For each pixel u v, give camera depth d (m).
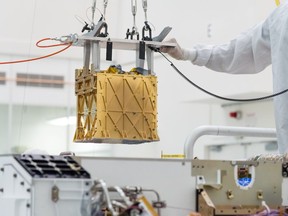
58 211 1.73
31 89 7.14
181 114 7.21
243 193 2.08
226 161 2.07
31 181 1.71
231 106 6.89
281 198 2.13
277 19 2.72
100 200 1.73
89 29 2.52
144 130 2.32
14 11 7.07
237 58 2.85
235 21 6.15
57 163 1.83
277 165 2.13
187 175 2.02
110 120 2.27
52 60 7.16
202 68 6.60
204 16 6.50
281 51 2.67
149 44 2.43
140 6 7.00
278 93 2.61
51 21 7.08
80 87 2.40
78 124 2.40
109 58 2.34
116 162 1.93
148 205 1.74
